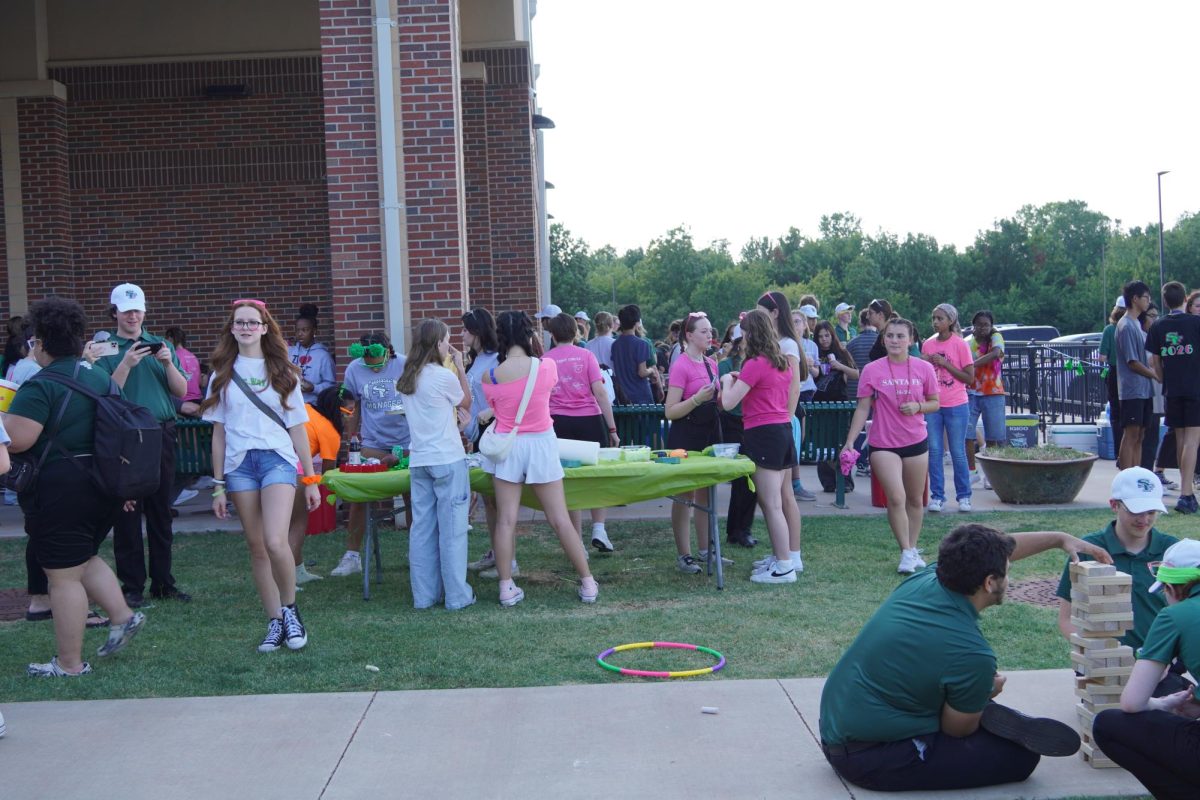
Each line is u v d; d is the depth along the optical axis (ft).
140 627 19.54
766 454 24.23
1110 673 14.05
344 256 33.22
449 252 33.22
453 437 23.11
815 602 22.90
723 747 15.11
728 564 26.99
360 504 26.68
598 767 14.52
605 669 18.57
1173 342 31.07
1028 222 431.43
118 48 48.96
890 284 318.86
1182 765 12.20
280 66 49.21
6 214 47.75
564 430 27.73
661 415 33.86
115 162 49.14
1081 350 60.59
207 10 49.08
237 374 19.75
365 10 32.91
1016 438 45.11
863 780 13.53
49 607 22.84
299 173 49.37
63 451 18.01
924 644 13.10
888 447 24.85
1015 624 20.89
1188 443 31.27
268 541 19.53
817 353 40.22
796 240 408.05
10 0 48.11
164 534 24.25
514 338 22.97
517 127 52.80
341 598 24.27
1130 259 331.98
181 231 49.55
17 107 47.65
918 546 27.96
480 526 32.63
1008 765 13.41
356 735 15.76
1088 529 29.40
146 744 15.56
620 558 27.96
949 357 32.58
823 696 14.15
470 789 13.92
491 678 18.30
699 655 19.42
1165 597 14.15
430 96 33.01
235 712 16.76
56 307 18.24
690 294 360.89
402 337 33.17
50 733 16.01
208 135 49.37
